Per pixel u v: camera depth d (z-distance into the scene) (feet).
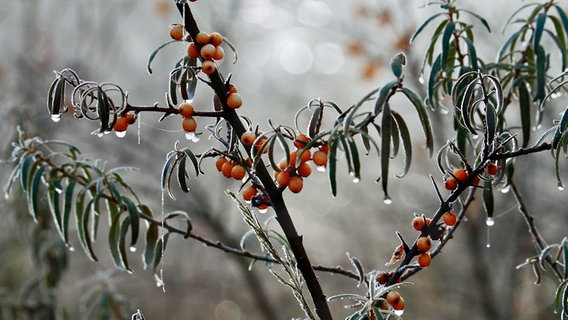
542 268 4.85
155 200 16.26
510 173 5.27
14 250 14.37
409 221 17.39
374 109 3.42
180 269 19.62
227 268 19.52
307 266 3.91
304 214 20.10
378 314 3.68
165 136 17.22
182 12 3.84
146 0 17.61
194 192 16.20
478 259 14.71
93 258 5.08
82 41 16.79
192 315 19.77
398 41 12.56
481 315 16.65
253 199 3.89
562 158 14.46
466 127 4.06
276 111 18.76
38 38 16.15
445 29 5.07
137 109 3.89
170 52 18.11
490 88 5.50
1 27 16.85
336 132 3.51
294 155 3.67
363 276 4.38
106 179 5.07
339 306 17.40
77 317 13.67
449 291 17.39
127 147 16.57
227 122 4.03
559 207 15.29
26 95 15.23
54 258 9.02
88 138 15.48
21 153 5.40
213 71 3.75
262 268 18.06
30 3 16.43
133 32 18.08
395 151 3.64
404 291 18.12
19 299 9.36
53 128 10.50
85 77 16.55
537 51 5.29
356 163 3.49
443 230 3.90
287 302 18.63
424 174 16.75
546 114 10.52
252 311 19.79
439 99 6.03
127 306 8.15
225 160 3.97
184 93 4.01
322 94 18.45
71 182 5.17
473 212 13.65
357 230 18.67
